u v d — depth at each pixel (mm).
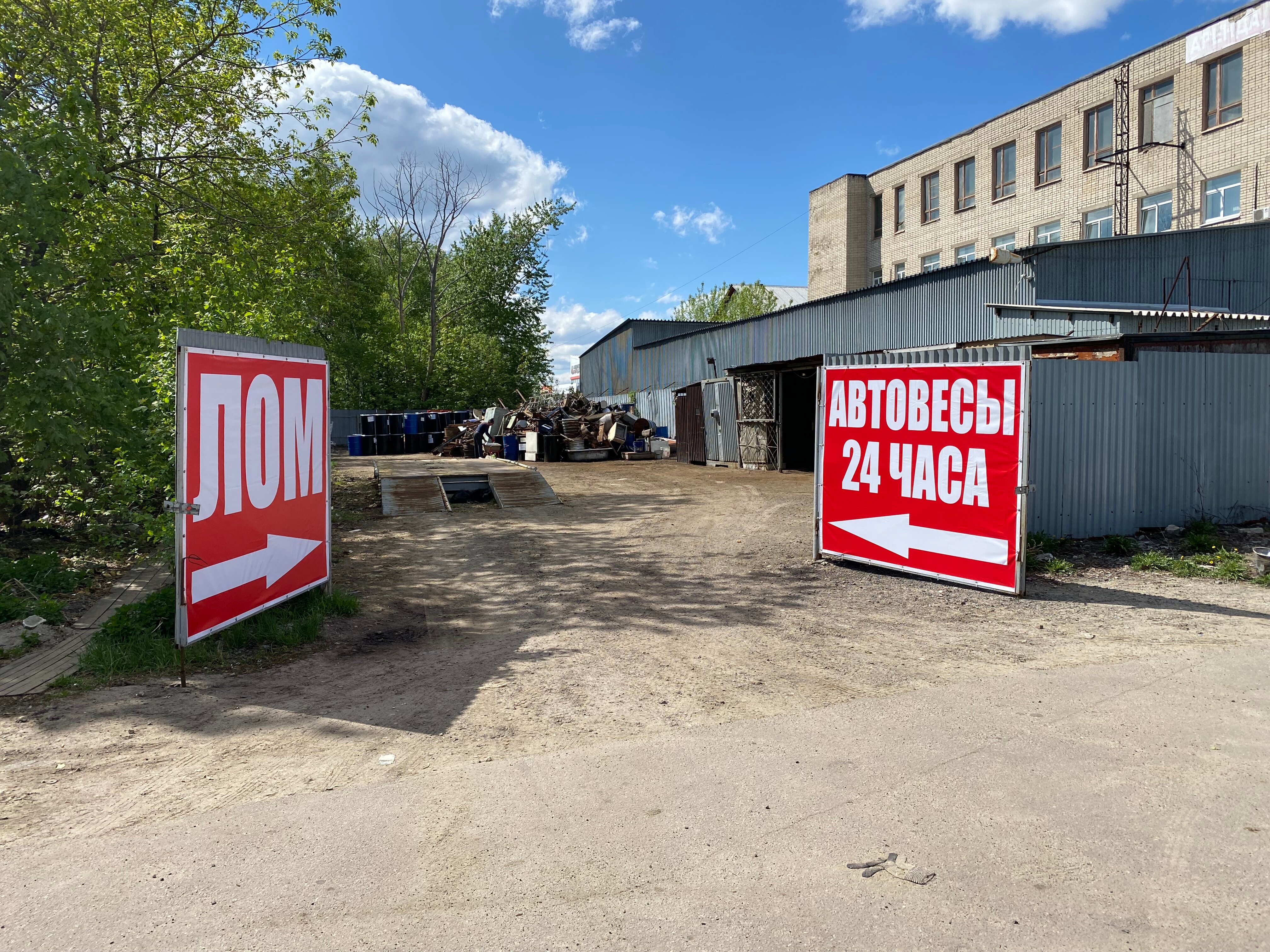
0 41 11719
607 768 4004
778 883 2947
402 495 15609
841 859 3100
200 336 5777
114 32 13734
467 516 14266
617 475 21797
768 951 2561
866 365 8961
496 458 24906
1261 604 7293
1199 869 2992
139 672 5680
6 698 5098
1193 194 25500
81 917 2770
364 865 3098
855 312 23781
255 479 6496
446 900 2861
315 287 17688
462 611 7719
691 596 8125
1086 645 6066
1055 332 17109
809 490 17391
